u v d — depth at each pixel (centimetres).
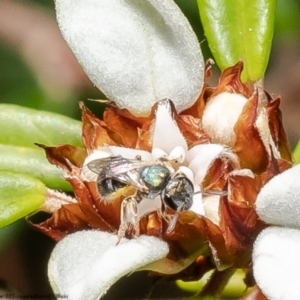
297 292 12
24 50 19
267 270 12
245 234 13
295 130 20
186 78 13
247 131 13
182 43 13
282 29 18
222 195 12
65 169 13
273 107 13
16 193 13
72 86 18
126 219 12
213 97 13
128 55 13
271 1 14
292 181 12
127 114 13
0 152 14
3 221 13
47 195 13
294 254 12
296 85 20
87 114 13
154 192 13
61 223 13
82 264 12
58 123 14
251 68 14
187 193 12
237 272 14
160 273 13
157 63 13
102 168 13
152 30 13
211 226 12
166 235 13
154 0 13
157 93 13
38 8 20
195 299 13
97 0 13
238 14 14
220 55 14
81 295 12
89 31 13
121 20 13
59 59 19
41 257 18
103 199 13
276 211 12
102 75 13
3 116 14
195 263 13
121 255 12
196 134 13
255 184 13
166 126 13
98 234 12
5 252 18
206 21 14
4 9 20
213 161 13
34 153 14
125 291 17
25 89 18
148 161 13
